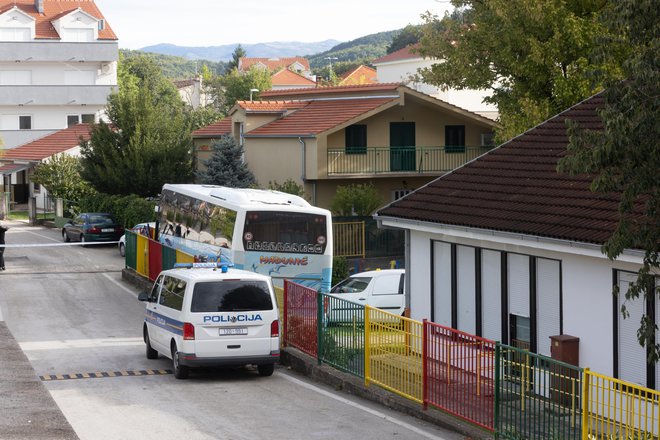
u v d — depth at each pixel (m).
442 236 18.89
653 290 11.34
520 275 16.80
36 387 15.97
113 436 13.42
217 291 17.97
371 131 44.16
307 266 27.83
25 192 72.06
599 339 14.82
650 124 10.23
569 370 11.04
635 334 14.12
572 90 31.12
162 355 21.06
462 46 35.66
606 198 15.69
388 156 43.94
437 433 13.53
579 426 10.80
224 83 125.75
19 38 76.75
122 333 24.53
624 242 10.85
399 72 81.69
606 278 14.62
